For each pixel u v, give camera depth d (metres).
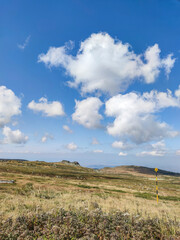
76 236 4.76
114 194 24.67
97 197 18.34
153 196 28.84
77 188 27.75
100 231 4.84
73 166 120.69
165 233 5.45
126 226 5.41
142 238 4.95
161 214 9.81
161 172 174.50
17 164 82.38
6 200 11.73
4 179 28.88
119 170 172.62
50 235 4.63
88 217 6.14
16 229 4.98
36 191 18.61
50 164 105.00
